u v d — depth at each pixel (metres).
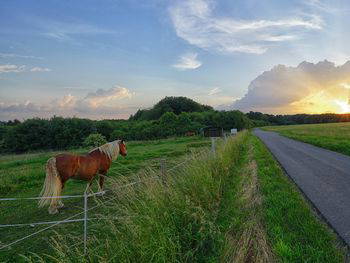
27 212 8.95
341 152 19.27
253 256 4.65
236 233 5.62
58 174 8.62
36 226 7.50
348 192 8.20
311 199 7.57
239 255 4.63
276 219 6.01
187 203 5.44
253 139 36.81
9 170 18.14
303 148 22.75
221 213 6.75
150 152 23.97
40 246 6.16
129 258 4.07
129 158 20.19
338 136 30.80
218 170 9.98
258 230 5.56
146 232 4.46
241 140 27.80
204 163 9.18
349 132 39.88
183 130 56.41
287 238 5.06
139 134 55.69
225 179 9.87
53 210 8.50
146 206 5.09
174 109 107.38
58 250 4.19
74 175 9.09
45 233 6.90
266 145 26.66
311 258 4.37
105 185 11.46
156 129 56.28
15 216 8.62
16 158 29.03
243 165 14.06
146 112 107.44
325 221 6.02
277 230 5.45
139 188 6.12
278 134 50.56
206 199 6.86
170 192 5.80
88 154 9.83
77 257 4.17
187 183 7.02
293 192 8.20
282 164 14.07
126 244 4.27
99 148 10.13
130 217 4.79
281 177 10.55
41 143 52.84
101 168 10.11
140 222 4.66
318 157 16.62
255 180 9.99
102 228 5.45
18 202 10.35
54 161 8.63
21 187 13.03
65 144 53.22
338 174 11.06
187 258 4.34
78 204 9.37
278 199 7.46
